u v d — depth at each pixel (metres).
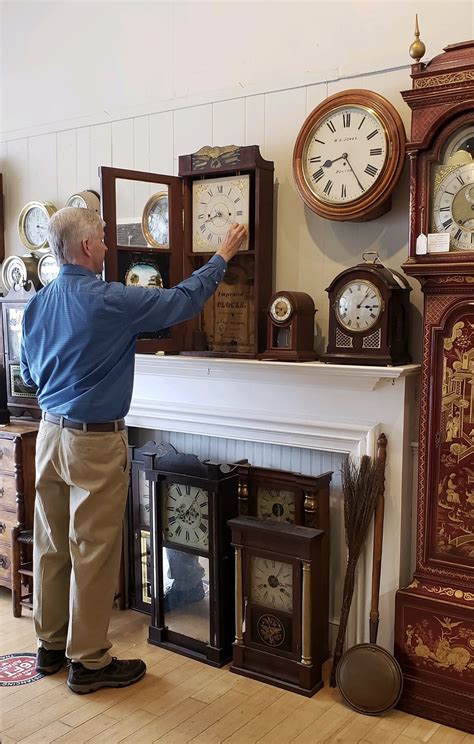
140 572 3.32
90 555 2.60
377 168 2.67
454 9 2.58
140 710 2.52
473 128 2.35
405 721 2.47
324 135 2.79
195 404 3.17
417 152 2.43
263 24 3.06
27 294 3.80
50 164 3.96
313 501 2.76
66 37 3.81
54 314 2.58
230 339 3.19
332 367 2.66
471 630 2.40
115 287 2.53
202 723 2.44
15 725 2.42
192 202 3.15
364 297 2.63
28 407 3.83
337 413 2.77
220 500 2.79
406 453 2.67
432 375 2.47
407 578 2.74
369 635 2.75
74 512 2.60
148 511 3.22
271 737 2.37
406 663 2.54
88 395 2.55
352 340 2.68
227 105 3.20
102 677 2.66
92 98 3.73
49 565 2.78
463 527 2.46
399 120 2.63
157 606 3.00
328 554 2.85
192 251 3.17
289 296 2.81
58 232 2.57
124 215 3.62
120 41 3.58
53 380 2.63
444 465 2.48
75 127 3.81
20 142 4.09
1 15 4.11
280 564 2.69
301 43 2.96
